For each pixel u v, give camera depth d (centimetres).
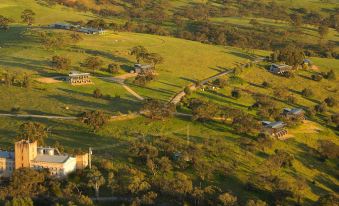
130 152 18612
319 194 18738
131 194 16312
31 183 15962
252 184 17800
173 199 16225
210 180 17725
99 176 16425
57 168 16762
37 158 17075
